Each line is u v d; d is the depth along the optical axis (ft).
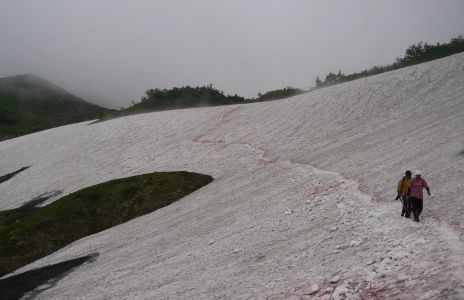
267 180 126.62
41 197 205.57
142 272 77.30
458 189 64.49
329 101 222.07
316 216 75.05
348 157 122.93
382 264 43.11
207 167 177.99
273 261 59.16
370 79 234.99
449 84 182.19
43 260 115.14
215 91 436.76
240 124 235.81
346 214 69.77
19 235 129.70
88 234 132.16
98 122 357.20
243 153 182.09
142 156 227.20
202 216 109.40
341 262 49.06
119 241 112.16
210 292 54.08
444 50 319.68
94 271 90.02
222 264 66.18
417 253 42.96
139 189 153.58
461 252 39.68
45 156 288.10
